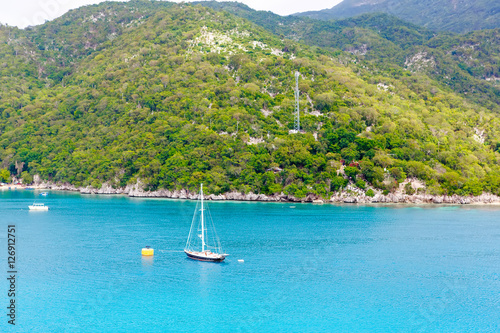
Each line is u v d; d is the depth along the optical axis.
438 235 152.88
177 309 87.75
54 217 190.38
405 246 136.25
